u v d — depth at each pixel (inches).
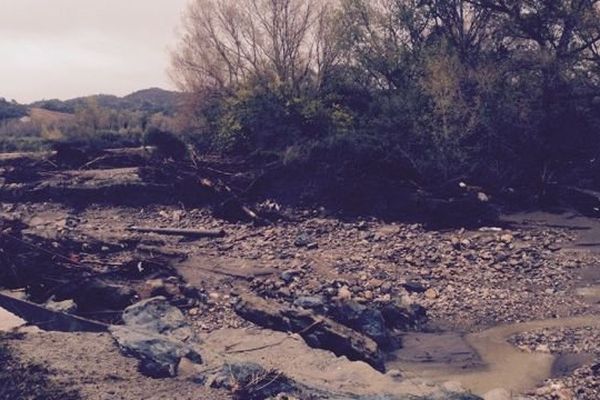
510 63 1272.1
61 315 546.3
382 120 1218.6
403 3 1413.6
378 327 595.5
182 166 1206.3
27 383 382.3
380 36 1384.1
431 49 1290.6
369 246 890.7
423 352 572.1
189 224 1029.8
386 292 706.8
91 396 374.3
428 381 485.4
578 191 1129.4
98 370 411.2
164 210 1099.9
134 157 1309.1
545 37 1312.7
